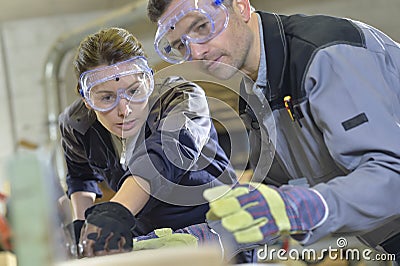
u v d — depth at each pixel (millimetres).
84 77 1724
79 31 5953
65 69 6234
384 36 1751
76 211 2291
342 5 6348
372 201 1339
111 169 2111
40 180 858
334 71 1502
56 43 6105
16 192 854
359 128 1430
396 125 1441
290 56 1649
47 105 6285
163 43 1631
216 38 1587
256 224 1181
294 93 1646
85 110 2084
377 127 1425
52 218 898
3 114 6453
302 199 1270
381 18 6336
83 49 1805
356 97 1459
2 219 1051
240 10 1652
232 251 1489
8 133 6438
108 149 2062
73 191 2330
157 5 1627
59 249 957
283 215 1215
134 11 5566
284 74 1677
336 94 1480
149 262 1008
